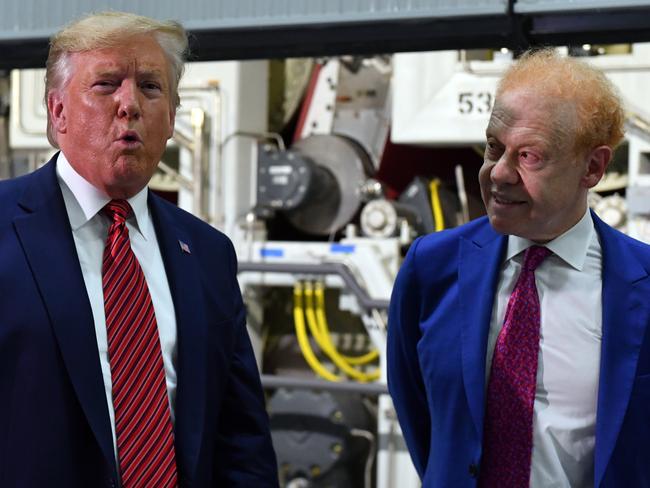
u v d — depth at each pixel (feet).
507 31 9.83
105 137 6.28
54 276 6.19
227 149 15.56
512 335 6.46
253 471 6.97
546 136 6.07
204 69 15.70
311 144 15.87
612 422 6.21
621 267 6.48
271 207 15.39
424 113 14.65
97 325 6.29
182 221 7.03
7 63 11.71
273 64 16.76
